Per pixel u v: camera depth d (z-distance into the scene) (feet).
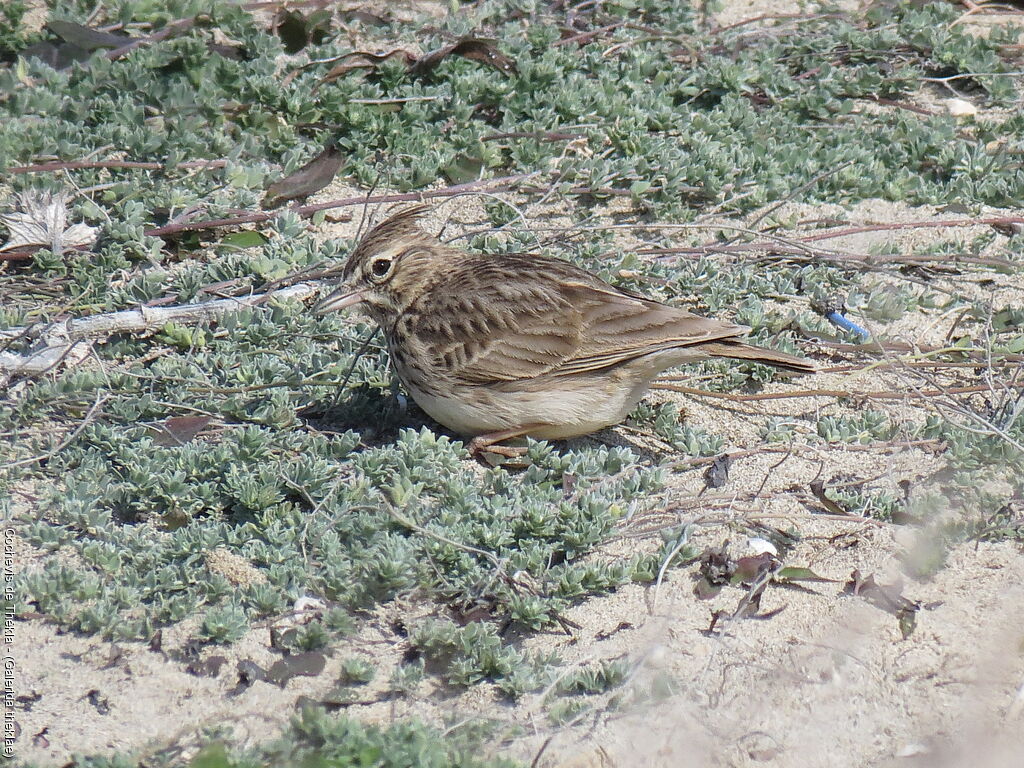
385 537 33.94
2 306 43.14
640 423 40.98
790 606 33.17
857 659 31.53
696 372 43.45
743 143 53.78
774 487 37.76
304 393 40.65
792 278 47.21
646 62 57.31
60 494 35.19
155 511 35.70
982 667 31.27
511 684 30.30
